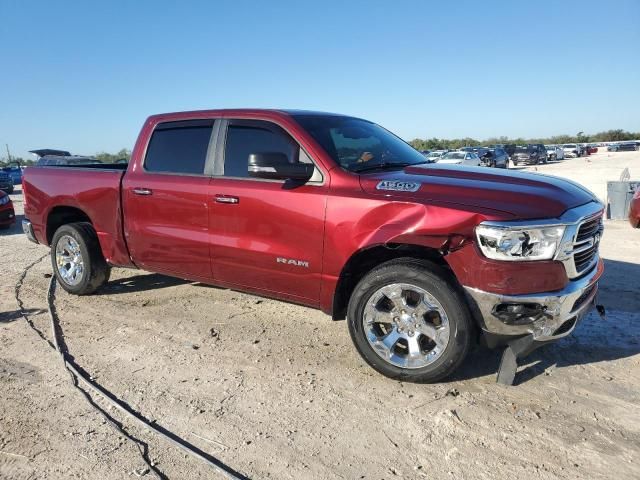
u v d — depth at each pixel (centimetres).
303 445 302
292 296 427
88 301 569
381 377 382
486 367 392
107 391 366
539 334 334
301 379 381
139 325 493
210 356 422
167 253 495
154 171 505
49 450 298
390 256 389
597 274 375
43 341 456
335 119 470
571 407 337
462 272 338
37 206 605
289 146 424
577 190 389
